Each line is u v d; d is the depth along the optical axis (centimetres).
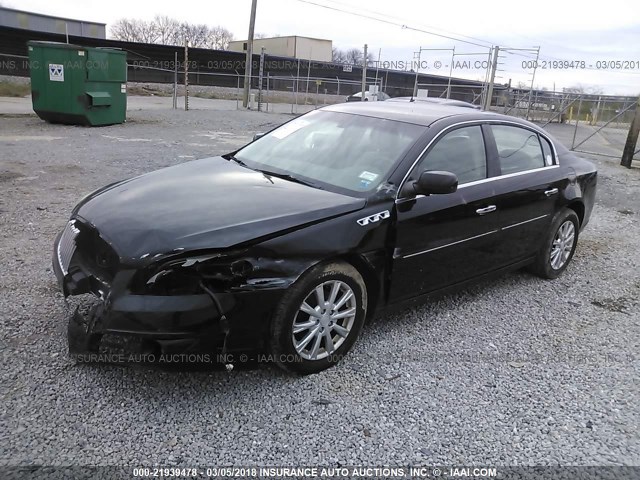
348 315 348
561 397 338
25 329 365
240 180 383
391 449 281
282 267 307
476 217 421
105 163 973
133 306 280
